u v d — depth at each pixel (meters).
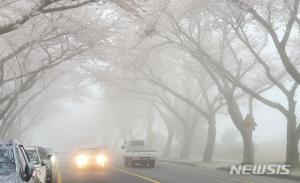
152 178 36.19
